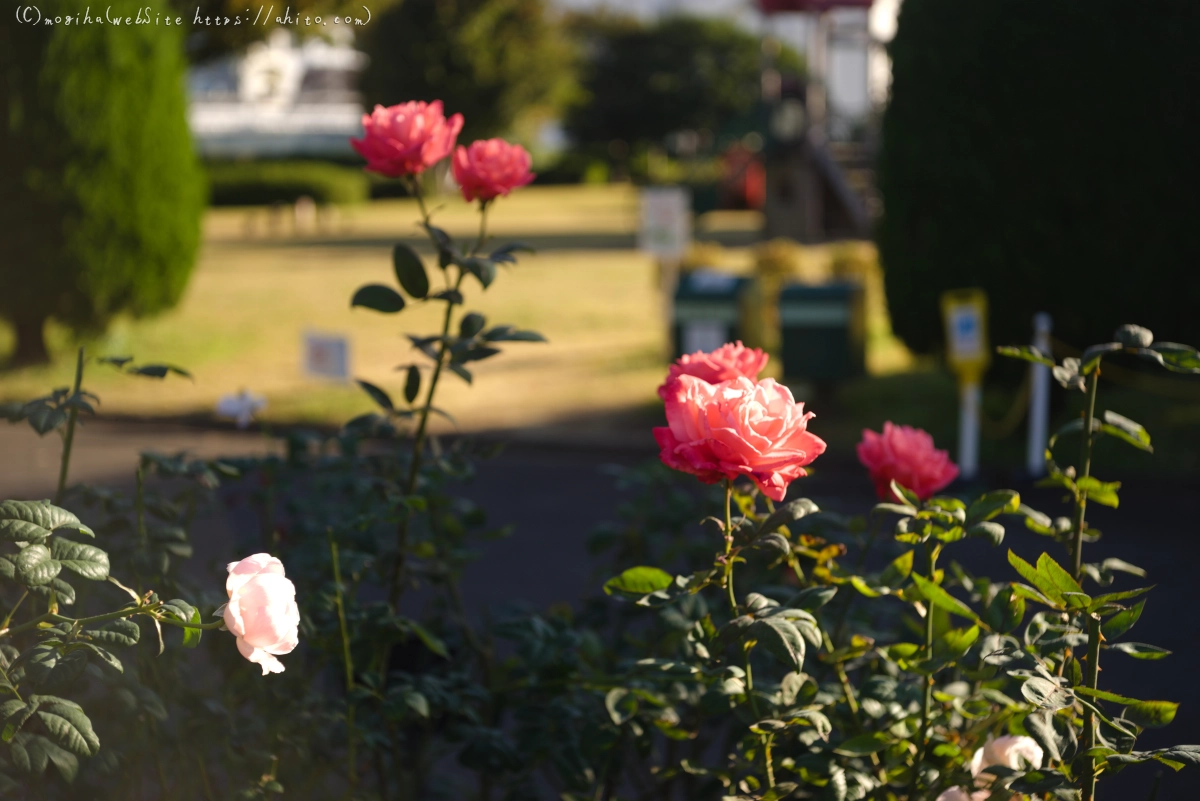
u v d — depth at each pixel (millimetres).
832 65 27406
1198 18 7734
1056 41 7898
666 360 12492
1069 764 1591
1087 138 7941
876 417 10023
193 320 15305
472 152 2473
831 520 2352
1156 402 9875
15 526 1406
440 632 2818
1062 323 8273
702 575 1688
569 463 9141
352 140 2451
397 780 2436
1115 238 8023
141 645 2002
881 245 8875
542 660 2238
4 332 14070
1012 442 8938
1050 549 6332
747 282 10789
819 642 1523
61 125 11156
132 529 2201
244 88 61812
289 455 2613
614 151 64562
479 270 2418
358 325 15102
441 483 2709
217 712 2051
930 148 8375
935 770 1807
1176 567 6262
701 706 2014
